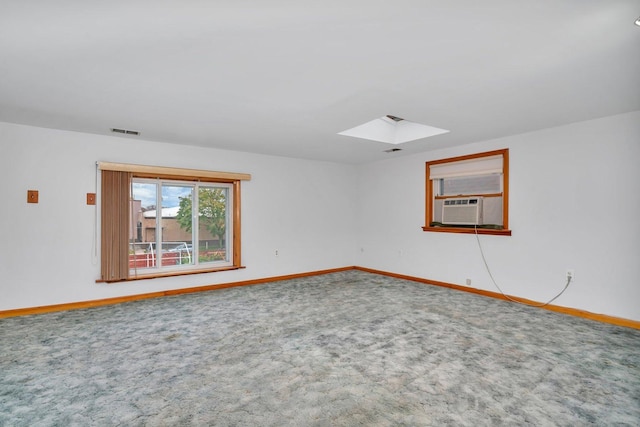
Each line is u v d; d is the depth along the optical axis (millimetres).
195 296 4750
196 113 3445
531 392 2203
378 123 4773
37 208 3971
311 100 3059
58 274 4086
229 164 5422
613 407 2029
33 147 3957
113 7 1656
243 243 5570
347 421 1905
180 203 5094
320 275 6402
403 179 6031
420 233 5723
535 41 2014
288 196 6109
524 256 4332
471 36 1963
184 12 1708
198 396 2160
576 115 3564
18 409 2006
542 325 3494
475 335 3217
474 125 3949
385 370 2510
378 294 4848
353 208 7047
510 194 4473
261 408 2029
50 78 2551
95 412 1982
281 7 1670
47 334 3240
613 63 2311
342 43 2047
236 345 2984
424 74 2500
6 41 1993
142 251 4766
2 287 3775
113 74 2486
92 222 4301
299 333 3283
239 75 2516
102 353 2809
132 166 4496
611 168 3590
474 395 2168
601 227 3668
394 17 1768
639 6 1647
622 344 2982
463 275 5066
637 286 3426
